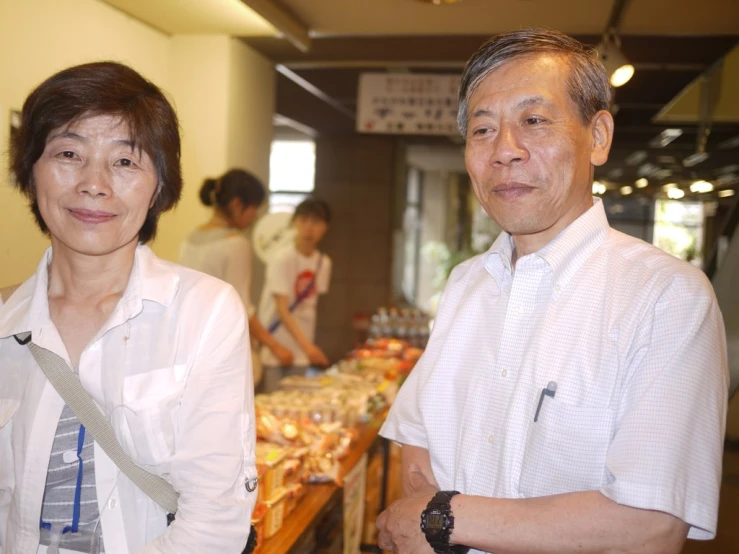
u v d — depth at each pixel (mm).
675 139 9492
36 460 1250
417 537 1316
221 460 1246
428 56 5438
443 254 15336
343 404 2961
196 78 4609
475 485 1366
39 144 1249
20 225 3008
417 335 5703
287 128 10547
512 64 1329
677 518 1099
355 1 4199
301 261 4984
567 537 1147
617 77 4168
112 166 1266
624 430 1155
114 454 1247
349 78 6699
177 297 1327
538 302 1358
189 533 1200
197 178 4637
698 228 17469
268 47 5000
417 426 1539
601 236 1346
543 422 1256
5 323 1297
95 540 1252
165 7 3947
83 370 1261
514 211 1318
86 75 1245
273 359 4941
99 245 1269
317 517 2184
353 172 10758
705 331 1162
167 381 1263
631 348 1204
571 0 4047
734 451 4934
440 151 11789
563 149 1299
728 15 4266
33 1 3131
